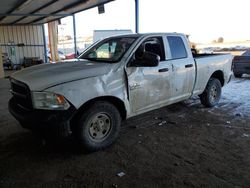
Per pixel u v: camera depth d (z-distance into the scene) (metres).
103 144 3.84
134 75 4.10
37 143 4.14
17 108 3.77
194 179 3.02
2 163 3.47
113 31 20.06
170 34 4.95
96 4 11.76
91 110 3.64
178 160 3.51
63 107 3.36
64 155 3.71
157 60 3.99
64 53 30.56
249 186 2.87
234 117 5.41
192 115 5.58
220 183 2.93
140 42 4.34
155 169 3.27
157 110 5.96
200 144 4.04
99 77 3.69
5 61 19.50
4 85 10.64
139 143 4.11
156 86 4.49
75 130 3.63
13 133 4.60
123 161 3.50
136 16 10.23
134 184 2.94
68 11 14.01
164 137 4.35
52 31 22.62
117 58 4.10
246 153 3.70
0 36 19.94
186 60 5.11
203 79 5.64
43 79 3.45
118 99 3.94
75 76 3.53
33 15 14.15
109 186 2.91
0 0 10.16
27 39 21.08
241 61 11.12
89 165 3.40
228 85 9.40
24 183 2.99
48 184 2.97
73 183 2.98
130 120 5.27
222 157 3.58
